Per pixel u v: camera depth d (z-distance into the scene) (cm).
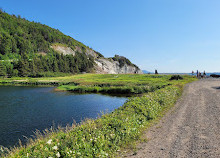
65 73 12200
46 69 11400
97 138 522
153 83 3712
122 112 816
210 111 1020
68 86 4459
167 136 664
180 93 1794
